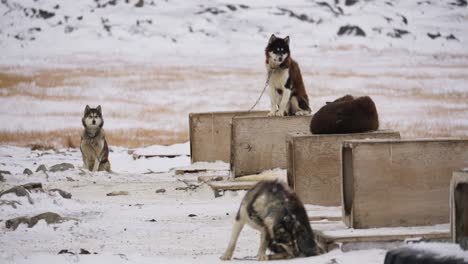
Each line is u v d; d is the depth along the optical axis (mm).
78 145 70062
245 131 38969
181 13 160125
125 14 157750
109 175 47156
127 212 31672
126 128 80000
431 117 81750
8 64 124375
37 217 28344
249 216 20906
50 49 138250
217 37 148875
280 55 41938
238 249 23344
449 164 24547
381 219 24328
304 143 30656
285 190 21250
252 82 112062
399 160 24375
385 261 16359
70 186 41750
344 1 168250
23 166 53812
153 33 148250
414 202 24469
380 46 146000
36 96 99188
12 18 154375
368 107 31344
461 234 19078
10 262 20938
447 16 164500
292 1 168250
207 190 37844
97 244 24672
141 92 103375
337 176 30781
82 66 123875
